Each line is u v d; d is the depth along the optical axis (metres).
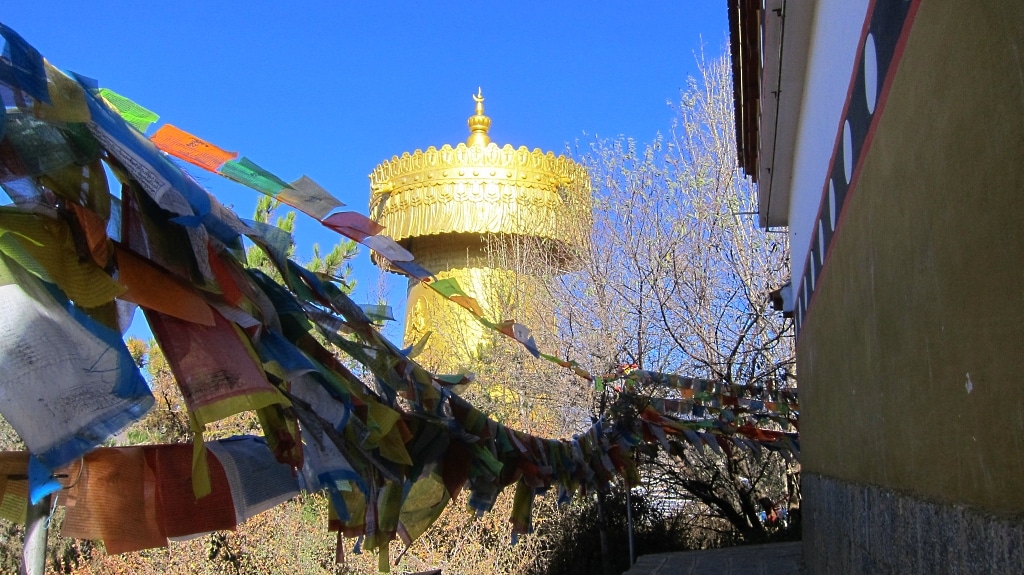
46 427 2.53
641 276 17.12
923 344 3.43
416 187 21.81
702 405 11.58
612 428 10.11
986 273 2.56
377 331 4.36
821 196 6.68
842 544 5.95
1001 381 2.50
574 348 17.14
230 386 3.04
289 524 12.58
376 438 4.15
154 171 2.83
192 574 11.48
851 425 5.59
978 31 2.48
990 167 2.45
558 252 19.59
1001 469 2.56
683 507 18.42
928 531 3.38
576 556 15.82
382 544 4.76
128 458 3.37
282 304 3.81
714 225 17.22
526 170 21.22
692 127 18.41
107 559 11.12
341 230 4.01
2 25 2.44
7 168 2.57
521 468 6.52
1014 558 2.37
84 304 2.72
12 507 3.22
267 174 3.77
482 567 13.57
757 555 13.23
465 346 19.47
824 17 6.01
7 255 2.58
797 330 10.12
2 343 2.49
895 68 3.64
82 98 2.66
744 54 8.21
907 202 3.54
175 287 3.06
